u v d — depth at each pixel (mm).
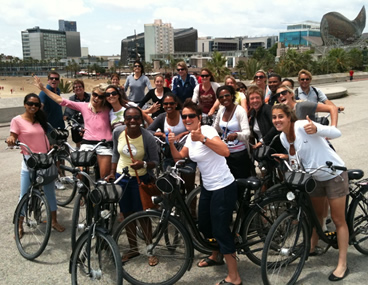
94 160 3873
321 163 3316
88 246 3092
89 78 183500
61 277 3527
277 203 3561
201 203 3410
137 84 7609
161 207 3348
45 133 4406
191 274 3564
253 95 4594
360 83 30656
